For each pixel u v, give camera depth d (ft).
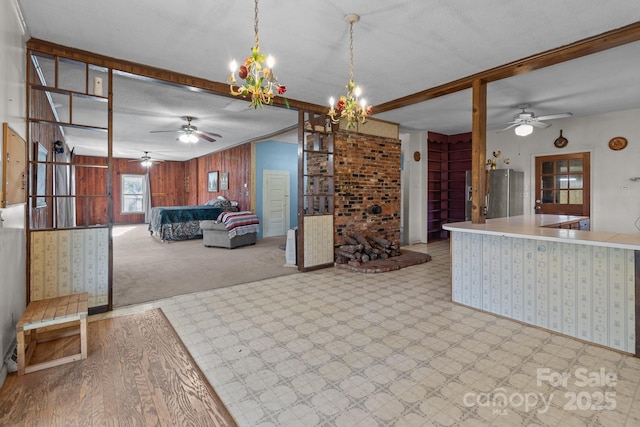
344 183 17.53
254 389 6.37
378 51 10.27
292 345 8.16
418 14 8.23
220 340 8.44
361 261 16.47
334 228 17.10
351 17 8.32
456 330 9.04
